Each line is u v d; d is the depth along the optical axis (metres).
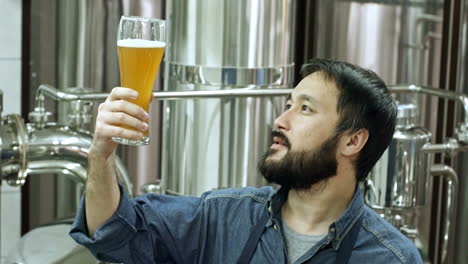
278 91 2.52
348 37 3.26
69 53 3.23
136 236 1.99
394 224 2.67
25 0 3.41
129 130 1.73
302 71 2.06
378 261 1.98
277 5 2.58
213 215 2.08
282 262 1.99
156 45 1.73
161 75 3.39
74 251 2.55
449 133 3.34
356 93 1.99
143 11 3.23
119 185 1.94
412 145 2.58
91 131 3.02
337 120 1.98
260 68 2.58
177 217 2.05
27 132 2.58
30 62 3.37
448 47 3.27
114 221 1.91
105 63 3.23
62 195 3.40
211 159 2.62
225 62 2.56
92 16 3.18
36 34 3.32
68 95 2.53
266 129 2.62
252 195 2.09
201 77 2.57
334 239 1.98
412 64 3.24
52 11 3.24
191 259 2.07
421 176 2.63
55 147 2.58
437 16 3.22
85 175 2.62
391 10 3.21
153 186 2.78
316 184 1.99
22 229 3.60
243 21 2.54
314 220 2.02
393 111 2.04
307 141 1.96
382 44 3.24
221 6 2.53
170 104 2.69
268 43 2.58
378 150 2.04
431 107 3.28
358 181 2.06
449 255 2.87
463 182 3.19
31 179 3.47
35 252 2.55
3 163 2.54
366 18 3.23
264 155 2.00
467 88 3.20
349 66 2.02
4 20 3.40
